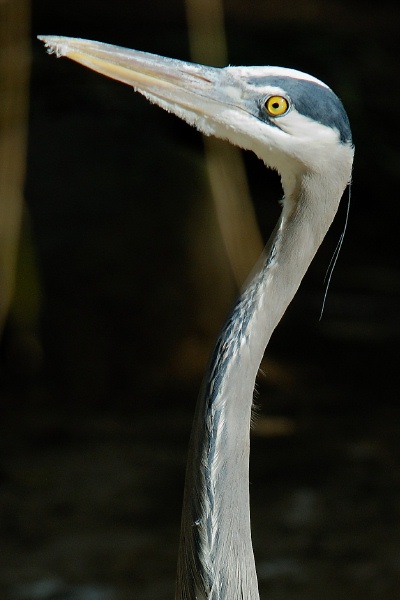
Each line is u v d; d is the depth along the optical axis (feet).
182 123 45.42
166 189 42.68
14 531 31.42
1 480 34.35
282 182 15.38
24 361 40.68
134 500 33.45
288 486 34.58
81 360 40.98
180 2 61.82
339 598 27.89
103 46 15.66
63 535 31.24
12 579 28.71
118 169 42.98
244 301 15.06
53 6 59.16
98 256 41.70
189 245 42.11
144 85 15.57
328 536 31.37
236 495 14.94
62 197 42.27
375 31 62.28
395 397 41.91
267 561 29.96
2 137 21.25
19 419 38.81
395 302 51.29
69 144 43.21
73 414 39.37
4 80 21.17
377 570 29.48
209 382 14.85
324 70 56.29
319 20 62.34
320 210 15.08
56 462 35.73
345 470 35.65
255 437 38.22
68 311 41.14
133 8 60.39
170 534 31.42
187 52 54.80
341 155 14.96
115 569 29.40
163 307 41.73
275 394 42.06
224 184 23.54
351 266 54.95
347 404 41.19
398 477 35.12
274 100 14.94
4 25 21.04
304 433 38.55
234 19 60.44
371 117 57.47
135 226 42.14
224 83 15.31
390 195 57.31
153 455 36.32
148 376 41.29
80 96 45.01
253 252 23.57
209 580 14.83
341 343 46.93
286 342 46.93
